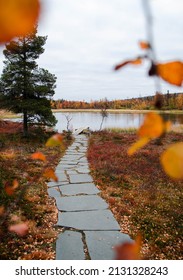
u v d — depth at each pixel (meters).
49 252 4.54
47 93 17.47
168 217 6.36
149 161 12.28
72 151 15.12
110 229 5.41
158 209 6.82
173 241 5.23
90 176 9.63
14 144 15.82
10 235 4.75
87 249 4.61
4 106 17.03
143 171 10.55
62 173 9.91
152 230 5.59
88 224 5.62
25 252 4.48
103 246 4.71
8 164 10.12
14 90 16.52
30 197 6.95
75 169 10.66
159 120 0.38
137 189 8.41
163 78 0.35
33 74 17.02
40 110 16.86
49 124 18.00
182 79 0.35
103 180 9.21
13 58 16.30
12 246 4.56
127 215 6.30
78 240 4.93
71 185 8.44
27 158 11.73
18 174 8.94
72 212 6.27
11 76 16.53
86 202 6.94
